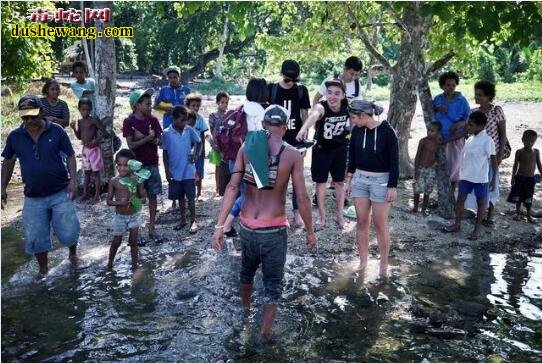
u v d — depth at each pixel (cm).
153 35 4094
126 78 4112
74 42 3716
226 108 836
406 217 820
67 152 618
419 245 716
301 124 727
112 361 445
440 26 1001
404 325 509
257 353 458
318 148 741
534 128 1792
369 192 608
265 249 481
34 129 591
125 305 542
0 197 605
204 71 4684
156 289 579
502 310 544
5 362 440
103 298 557
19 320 510
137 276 612
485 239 743
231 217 729
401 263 659
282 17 1420
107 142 896
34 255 658
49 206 612
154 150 739
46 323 505
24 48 1429
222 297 561
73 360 446
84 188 883
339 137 733
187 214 822
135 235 626
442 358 455
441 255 687
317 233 747
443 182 818
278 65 1366
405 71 1007
